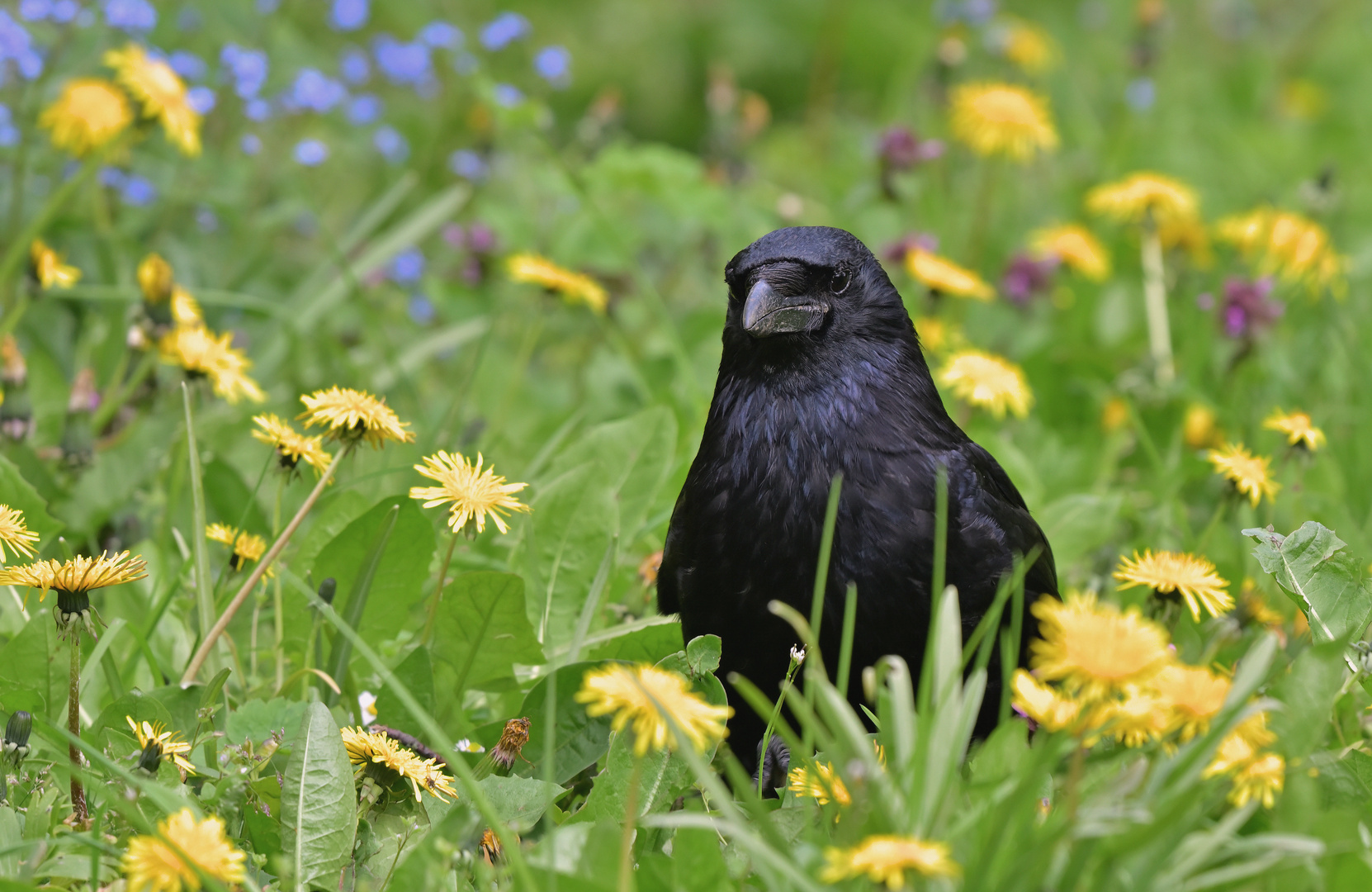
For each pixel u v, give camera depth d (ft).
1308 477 29.04
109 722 17.44
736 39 63.41
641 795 16.75
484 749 18.86
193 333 22.39
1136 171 51.88
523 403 34.76
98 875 14.48
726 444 20.98
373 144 43.34
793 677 20.20
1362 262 43.91
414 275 37.68
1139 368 34.73
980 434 29.40
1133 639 13.05
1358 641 19.25
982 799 14.85
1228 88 61.87
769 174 52.29
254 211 38.63
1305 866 14.98
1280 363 34.45
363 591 20.18
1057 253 37.93
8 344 25.94
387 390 33.14
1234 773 14.90
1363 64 68.33
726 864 15.48
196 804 15.87
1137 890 13.28
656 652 21.27
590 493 23.08
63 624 16.66
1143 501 29.50
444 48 42.42
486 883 14.73
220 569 24.68
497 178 44.60
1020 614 17.31
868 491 20.25
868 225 42.24
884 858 11.96
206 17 40.52
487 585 20.01
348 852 15.52
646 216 42.16
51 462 26.30
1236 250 40.73
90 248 34.40
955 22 49.29
